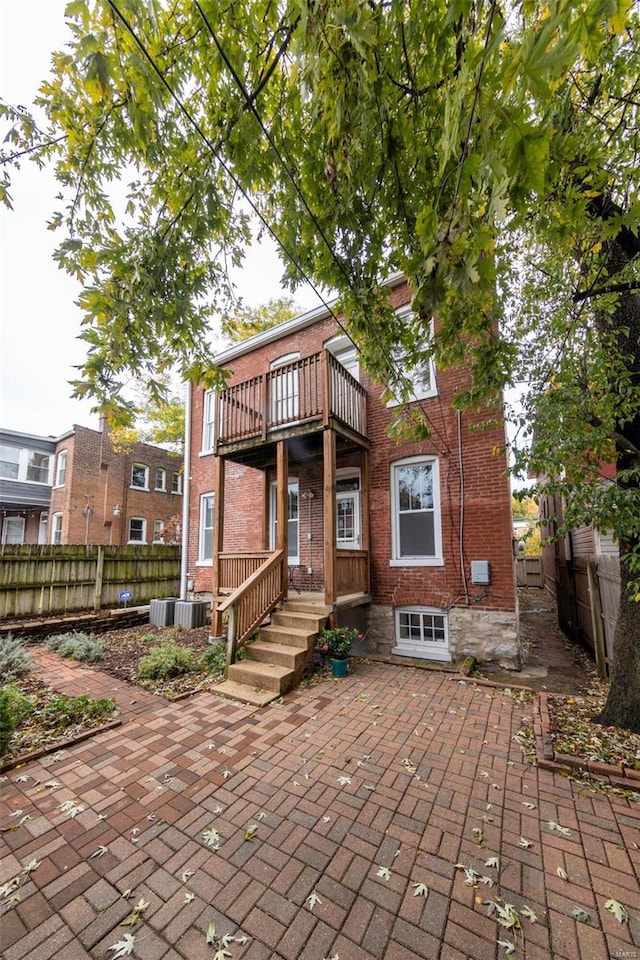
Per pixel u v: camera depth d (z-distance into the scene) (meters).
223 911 1.92
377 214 3.09
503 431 6.30
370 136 2.37
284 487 6.26
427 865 2.18
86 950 1.73
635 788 2.81
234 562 6.50
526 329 4.53
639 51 2.65
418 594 6.69
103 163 2.78
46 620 7.64
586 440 3.46
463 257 1.81
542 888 2.03
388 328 3.97
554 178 2.22
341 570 6.11
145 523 17.67
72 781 2.95
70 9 1.97
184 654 5.55
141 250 2.88
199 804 2.69
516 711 4.12
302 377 6.27
